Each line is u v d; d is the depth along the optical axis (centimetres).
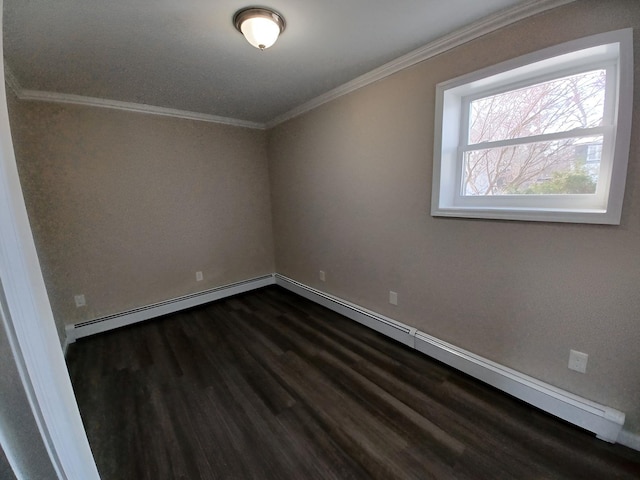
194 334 264
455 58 172
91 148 254
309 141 297
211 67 200
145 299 298
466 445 141
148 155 285
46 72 194
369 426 154
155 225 296
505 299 170
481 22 153
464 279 188
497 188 178
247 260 372
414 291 221
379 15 148
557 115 152
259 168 369
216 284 348
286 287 375
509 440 142
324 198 292
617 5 118
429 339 212
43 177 234
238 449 142
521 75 156
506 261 166
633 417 134
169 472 132
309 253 330
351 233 269
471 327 189
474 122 184
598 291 137
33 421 65
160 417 164
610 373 138
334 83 239
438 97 182
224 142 336
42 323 68
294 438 148
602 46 124
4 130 62
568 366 150
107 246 271
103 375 205
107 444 147
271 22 144
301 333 260
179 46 171
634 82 117
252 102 278
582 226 138
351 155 253
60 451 70
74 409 77
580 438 142
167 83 224
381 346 233
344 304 286
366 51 186
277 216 375
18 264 62
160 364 217
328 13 146
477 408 164
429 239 204
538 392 158
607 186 134
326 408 168
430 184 197
